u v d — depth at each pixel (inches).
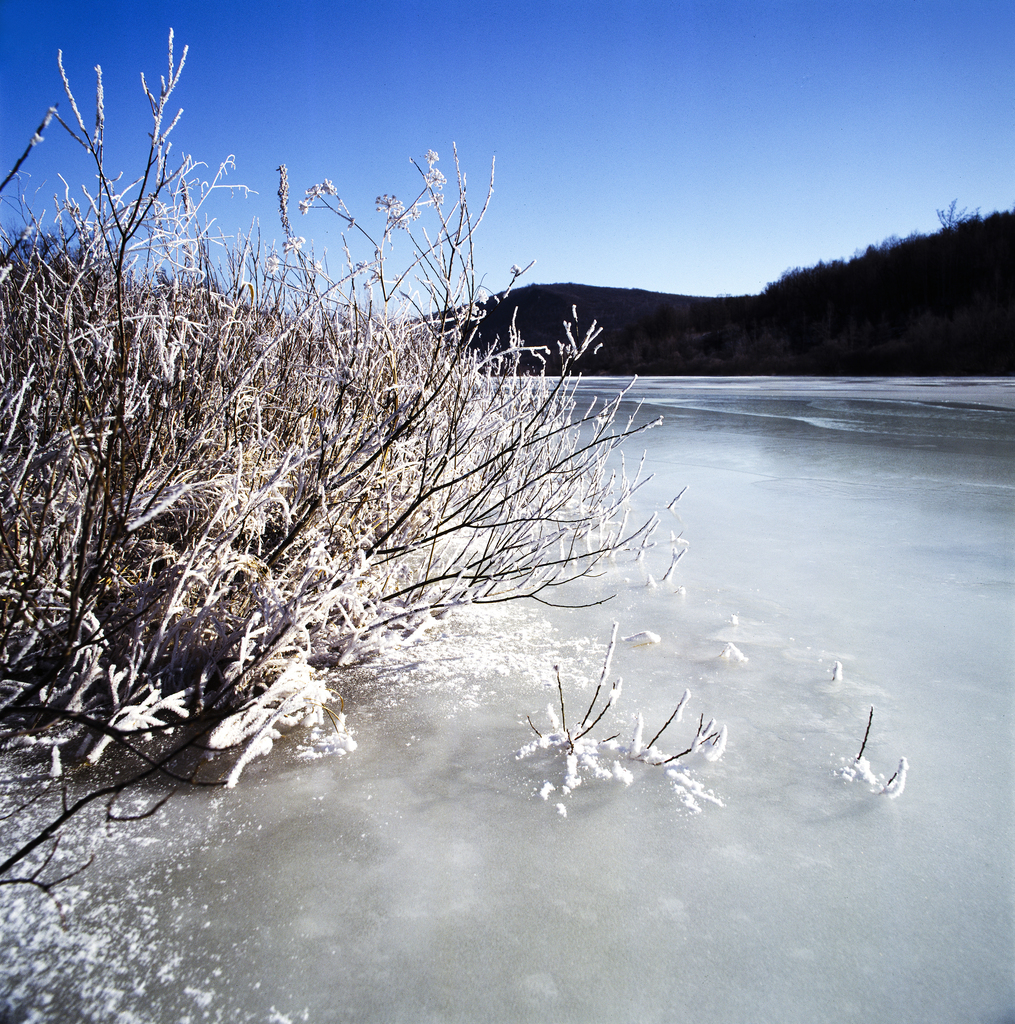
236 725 80.0
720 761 78.1
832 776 75.1
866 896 58.5
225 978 50.8
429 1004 48.9
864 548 163.9
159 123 65.9
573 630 118.0
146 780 74.0
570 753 79.4
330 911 57.0
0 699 79.7
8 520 78.7
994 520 186.2
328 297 105.6
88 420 77.2
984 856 63.0
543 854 63.6
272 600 84.1
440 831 66.7
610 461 306.3
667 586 140.8
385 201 93.9
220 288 114.9
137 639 81.9
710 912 56.9
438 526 112.7
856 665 102.7
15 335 95.5
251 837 65.6
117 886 59.3
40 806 69.2
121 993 49.4
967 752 79.6
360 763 78.2
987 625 117.1
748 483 246.7
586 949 53.4
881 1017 47.9
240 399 97.6
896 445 329.7
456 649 109.4
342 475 91.8
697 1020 47.7
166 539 105.7
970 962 52.2
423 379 109.7
